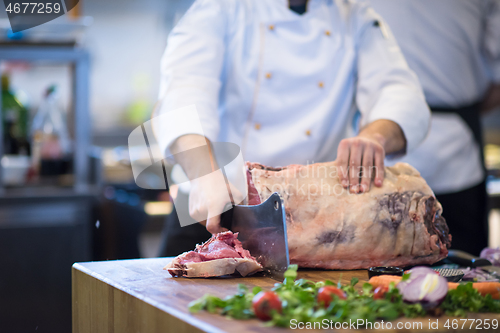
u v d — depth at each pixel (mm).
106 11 3445
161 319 908
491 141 3957
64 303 2230
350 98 1638
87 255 2273
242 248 1227
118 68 3623
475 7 2281
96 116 3629
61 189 2312
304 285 976
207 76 1443
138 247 2432
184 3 3363
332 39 1583
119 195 2596
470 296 911
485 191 2389
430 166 2268
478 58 2344
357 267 1318
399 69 1587
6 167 2318
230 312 843
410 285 889
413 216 1305
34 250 2186
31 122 2555
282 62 1526
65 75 3164
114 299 1070
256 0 1550
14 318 2168
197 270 1136
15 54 2182
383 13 2279
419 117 1506
